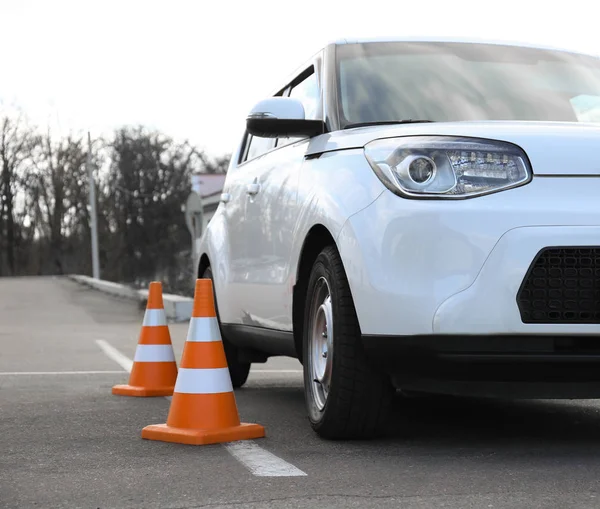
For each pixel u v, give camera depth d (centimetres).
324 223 446
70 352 1073
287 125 495
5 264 6669
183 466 398
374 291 402
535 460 402
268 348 585
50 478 377
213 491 348
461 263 388
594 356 385
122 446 450
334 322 433
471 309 384
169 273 6028
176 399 470
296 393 682
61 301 2491
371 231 409
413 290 392
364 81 513
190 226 1597
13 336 1348
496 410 566
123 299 2556
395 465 393
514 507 317
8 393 675
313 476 372
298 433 483
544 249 384
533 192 393
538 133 409
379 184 414
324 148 479
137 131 6059
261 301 565
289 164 534
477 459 405
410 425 505
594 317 385
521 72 538
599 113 512
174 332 1424
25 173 6341
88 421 535
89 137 4209
